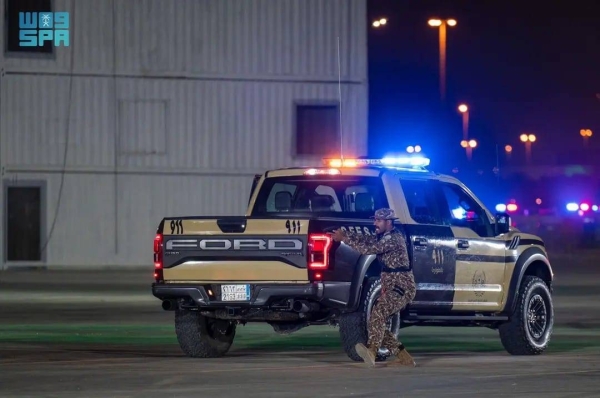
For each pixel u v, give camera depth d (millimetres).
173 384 32750
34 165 113000
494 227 42688
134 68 114562
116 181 114688
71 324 55562
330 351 44000
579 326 56250
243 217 37312
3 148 112375
